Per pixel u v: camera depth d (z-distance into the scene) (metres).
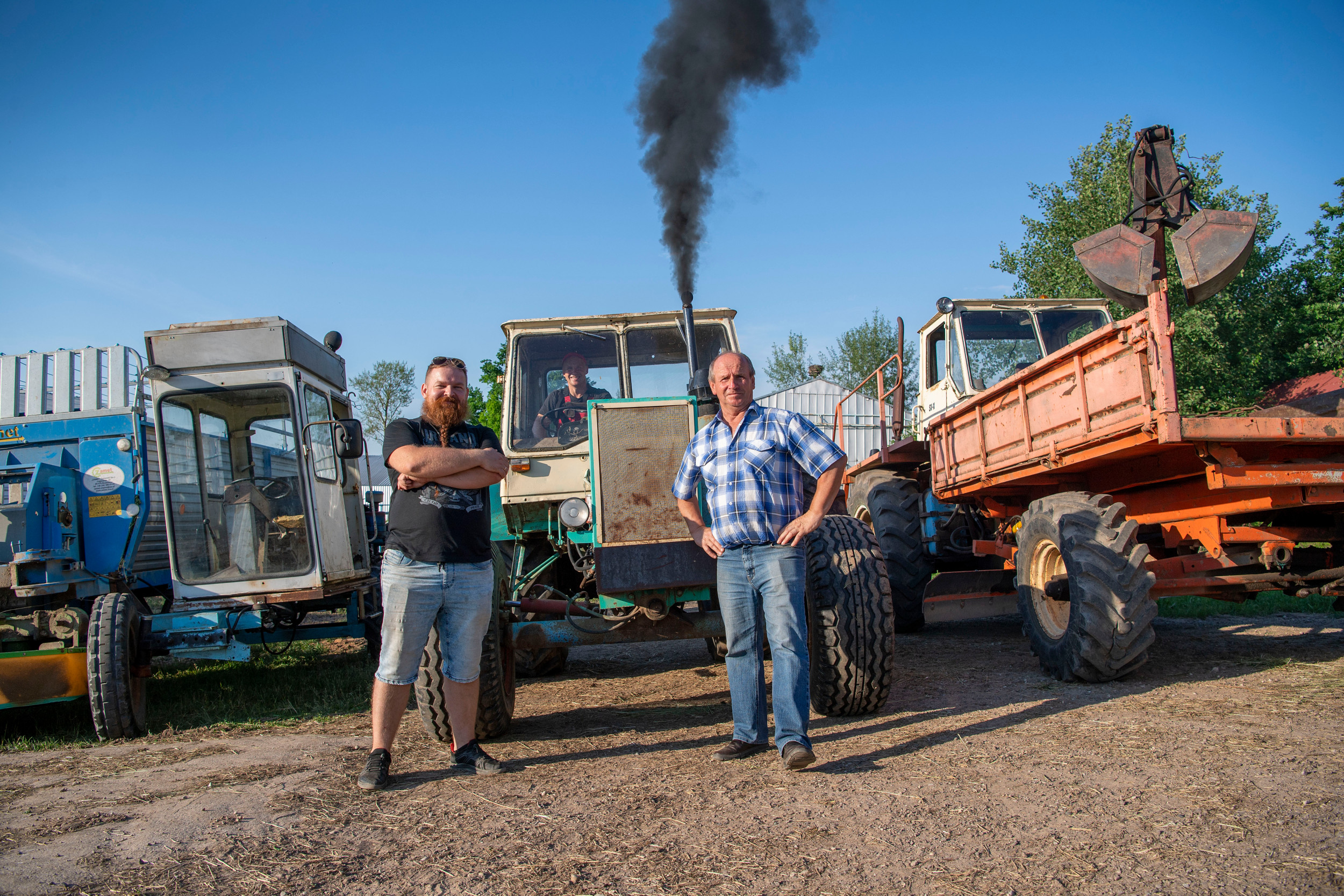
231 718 5.19
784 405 25.56
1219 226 4.10
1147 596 4.25
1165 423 3.79
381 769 3.26
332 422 5.59
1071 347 4.41
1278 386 16.97
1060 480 5.42
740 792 2.91
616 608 4.10
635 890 2.15
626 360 5.44
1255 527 4.55
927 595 6.48
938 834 2.41
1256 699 3.78
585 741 3.93
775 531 3.31
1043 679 4.62
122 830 2.87
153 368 5.67
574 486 5.05
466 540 3.37
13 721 5.45
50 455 6.29
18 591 5.15
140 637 5.08
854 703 3.88
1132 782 2.76
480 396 23.91
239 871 2.43
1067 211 17.69
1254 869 2.07
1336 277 17.17
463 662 3.45
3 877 2.45
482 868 2.36
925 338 8.02
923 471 7.57
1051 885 2.05
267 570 5.79
